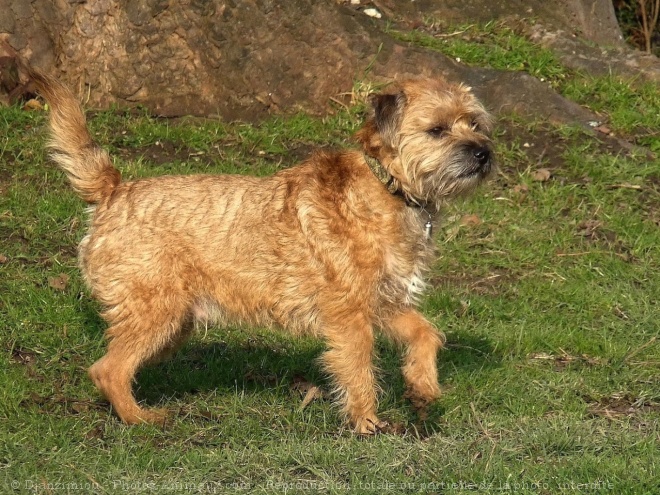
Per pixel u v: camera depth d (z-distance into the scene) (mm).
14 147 13438
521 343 10562
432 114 8539
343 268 8227
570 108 15844
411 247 8383
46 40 15031
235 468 7641
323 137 14891
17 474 7371
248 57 15305
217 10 15203
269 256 8445
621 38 19312
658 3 21891
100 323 10242
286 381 9609
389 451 7930
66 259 11398
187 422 8703
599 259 12602
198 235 8484
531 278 12172
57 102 8672
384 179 8297
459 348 10430
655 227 13430
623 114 16047
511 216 13453
